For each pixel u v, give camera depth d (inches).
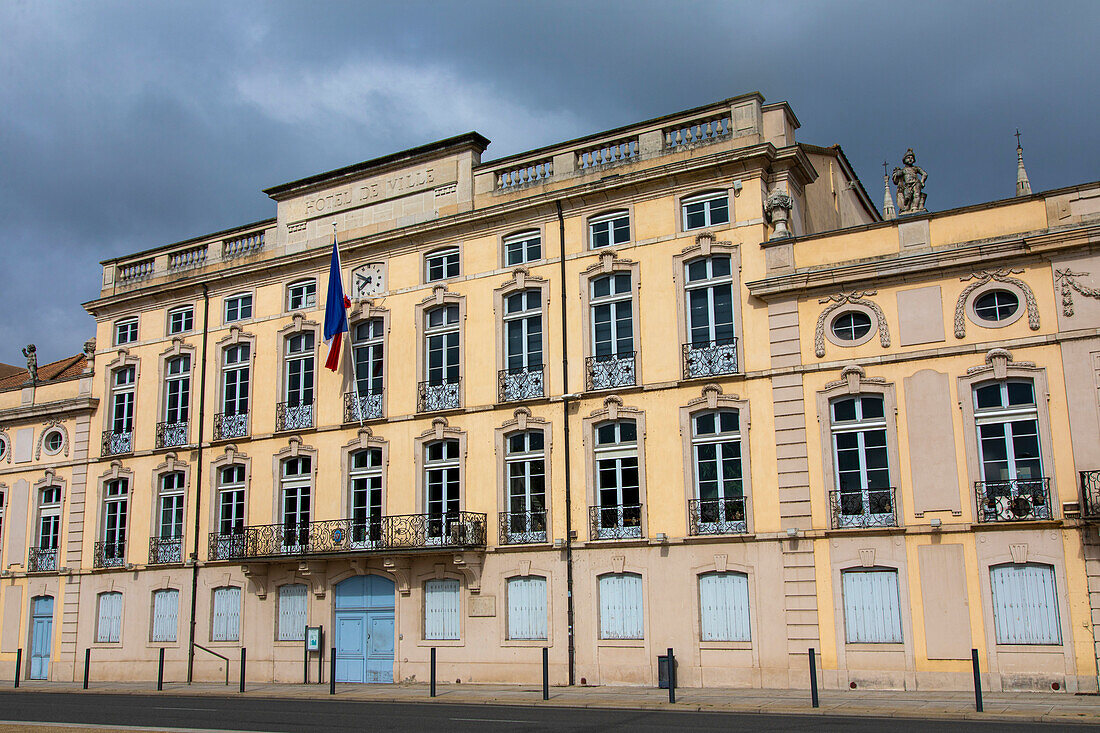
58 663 1302.9
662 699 821.2
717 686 914.7
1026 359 847.7
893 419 887.7
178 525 1263.5
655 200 1033.5
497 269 1104.2
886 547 870.4
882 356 901.8
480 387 1085.8
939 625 840.9
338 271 1157.1
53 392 1428.4
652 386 992.9
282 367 1222.3
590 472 1008.2
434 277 1155.3
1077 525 805.2
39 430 1414.9
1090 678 784.3
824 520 897.5
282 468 1195.9
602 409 1011.3
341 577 1123.9
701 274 1005.2
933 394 877.2
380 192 1211.2
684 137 1046.4
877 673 855.7
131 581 1273.4
